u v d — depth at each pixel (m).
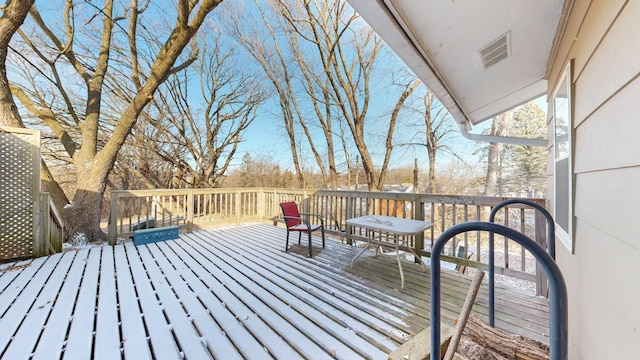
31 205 3.76
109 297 2.50
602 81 1.01
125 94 9.32
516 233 0.73
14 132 3.66
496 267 2.87
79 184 5.03
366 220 3.35
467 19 1.64
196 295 2.55
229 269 3.30
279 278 3.00
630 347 0.73
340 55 9.68
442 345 1.40
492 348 1.41
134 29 6.91
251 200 7.59
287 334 1.92
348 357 1.69
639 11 0.73
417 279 2.98
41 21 6.04
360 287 2.75
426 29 1.72
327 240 4.88
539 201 2.61
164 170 12.13
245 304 2.38
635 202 0.72
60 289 2.68
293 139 11.73
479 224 0.81
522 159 9.60
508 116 9.46
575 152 1.41
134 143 9.87
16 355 1.67
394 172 11.16
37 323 2.04
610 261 0.90
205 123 11.65
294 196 5.93
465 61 2.21
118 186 11.58
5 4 4.12
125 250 4.19
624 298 0.77
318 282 2.88
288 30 9.82
